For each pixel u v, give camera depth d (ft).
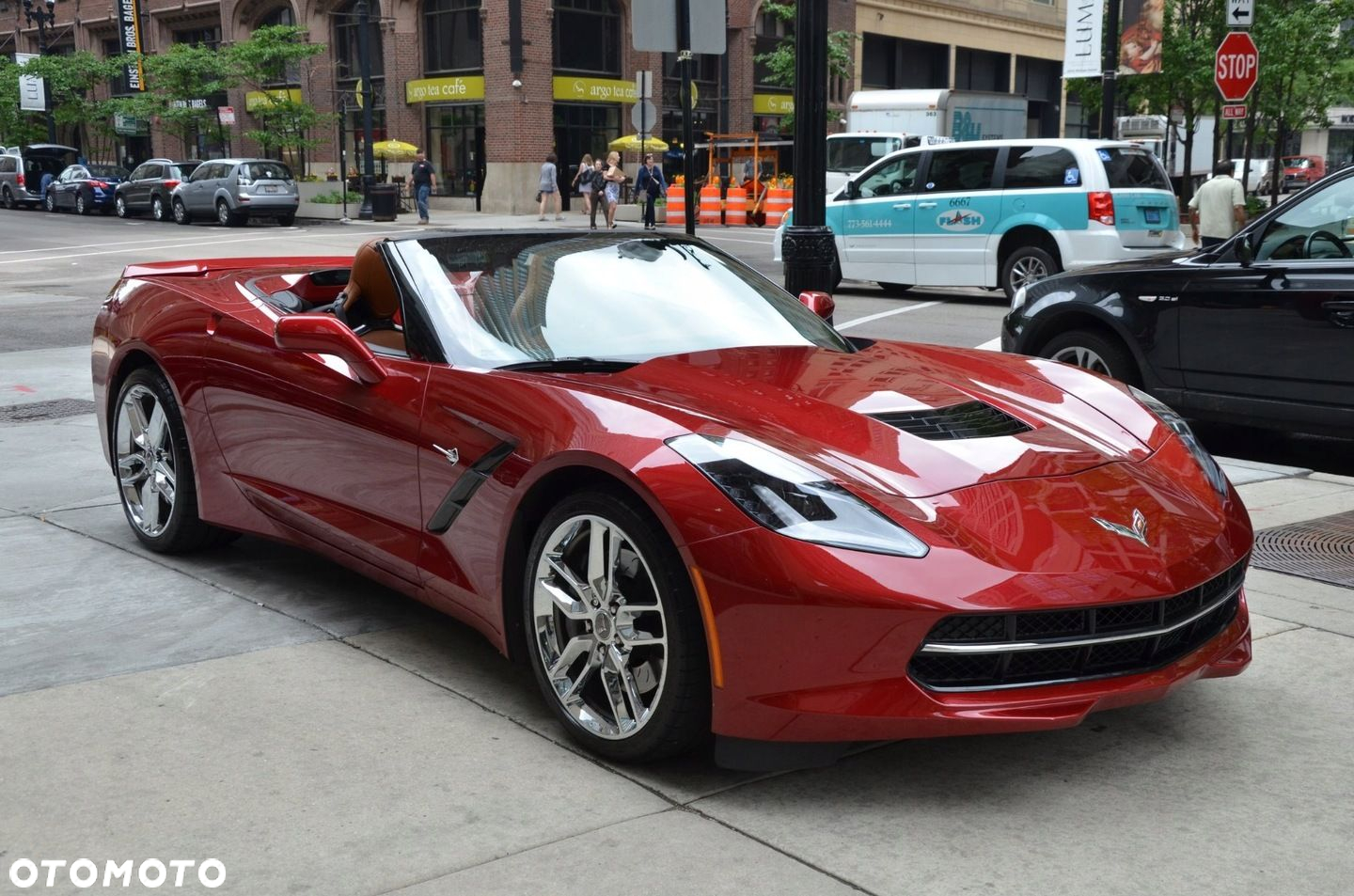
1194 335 21.58
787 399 10.62
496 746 10.22
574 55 124.67
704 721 9.43
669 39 23.21
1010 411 11.08
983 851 8.56
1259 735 10.47
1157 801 9.30
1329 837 8.77
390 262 12.67
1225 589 10.12
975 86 171.63
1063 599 8.76
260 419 13.57
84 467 20.67
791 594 8.73
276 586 14.46
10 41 189.78
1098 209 43.24
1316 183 20.54
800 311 13.78
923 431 10.30
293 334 11.88
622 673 9.75
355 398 12.25
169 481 15.40
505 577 10.75
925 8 155.63
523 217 115.24
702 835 8.77
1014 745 10.30
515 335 11.98
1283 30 73.20
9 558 15.49
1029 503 9.46
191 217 106.63
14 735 10.35
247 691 11.30
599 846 8.59
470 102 122.83
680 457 9.37
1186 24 78.13
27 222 110.11
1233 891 8.06
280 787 9.45
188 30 157.17
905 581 8.63
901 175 48.57
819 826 8.90
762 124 139.13
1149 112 86.22
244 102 146.51
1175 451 11.12
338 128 136.98
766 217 98.99
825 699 8.82
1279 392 20.75
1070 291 23.52
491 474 10.69
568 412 10.29
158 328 14.96
